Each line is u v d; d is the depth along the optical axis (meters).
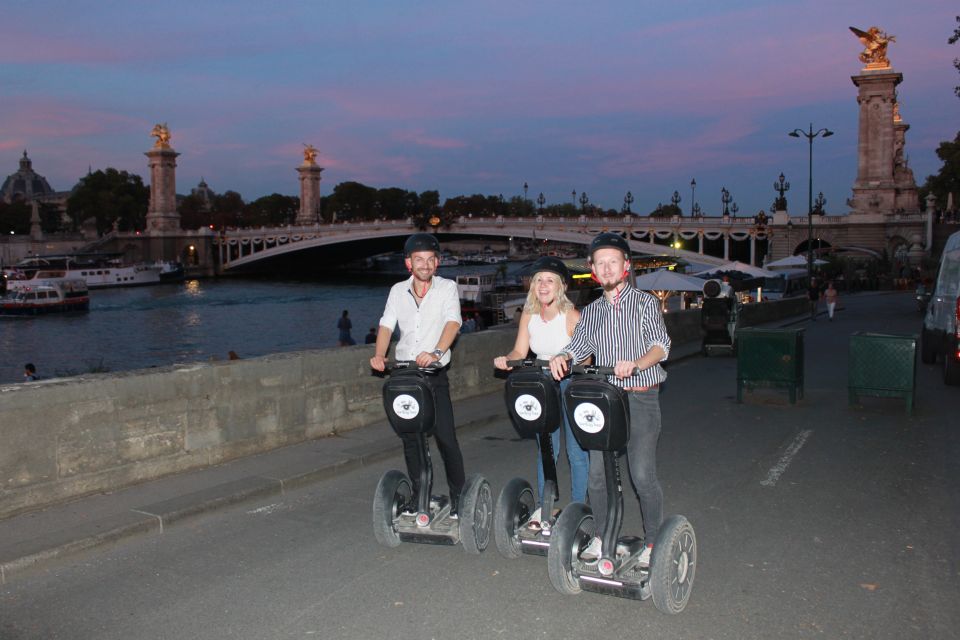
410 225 101.38
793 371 12.16
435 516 5.83
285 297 90.00
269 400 8.70
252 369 8.48
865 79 73.00
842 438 9.82
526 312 6.14
